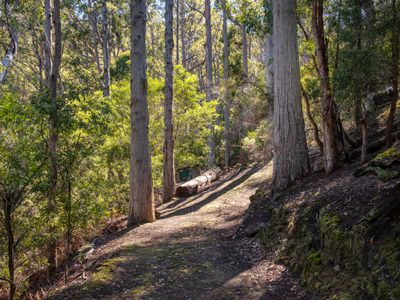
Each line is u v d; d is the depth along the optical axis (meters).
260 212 8.58
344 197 5.81
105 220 13.05
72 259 9.59
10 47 12.71
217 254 7.05
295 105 9.28
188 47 44.16
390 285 3.77
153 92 18.14
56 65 10.55
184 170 27.00
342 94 7.64
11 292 7.15
